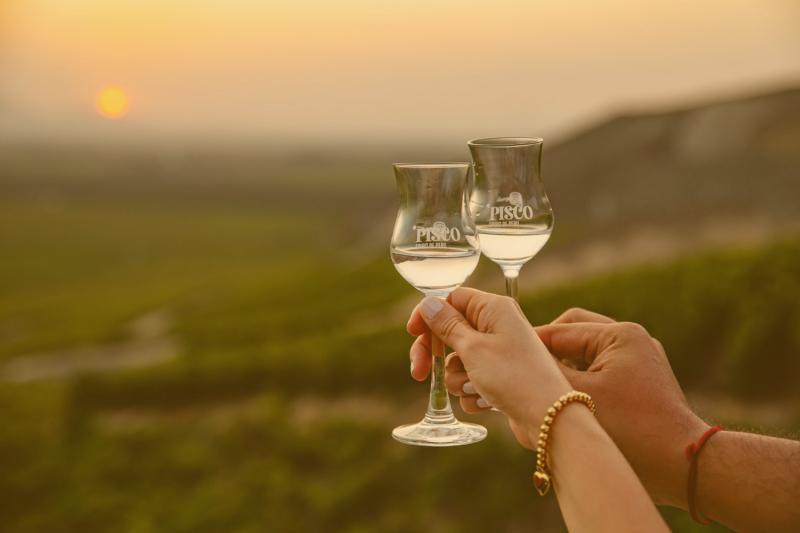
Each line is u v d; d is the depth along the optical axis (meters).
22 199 188.38
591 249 37.28
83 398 24.02
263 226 159.38
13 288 103.12
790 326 15.82
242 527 16.92
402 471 17.25
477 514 15.02
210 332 41.56
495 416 17.41
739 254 19.81
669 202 42.88
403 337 22.72
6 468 21.59
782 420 14.46
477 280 30.53
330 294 51.69
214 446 20.53
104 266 120.75
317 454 18.67
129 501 19.38
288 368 22.41
